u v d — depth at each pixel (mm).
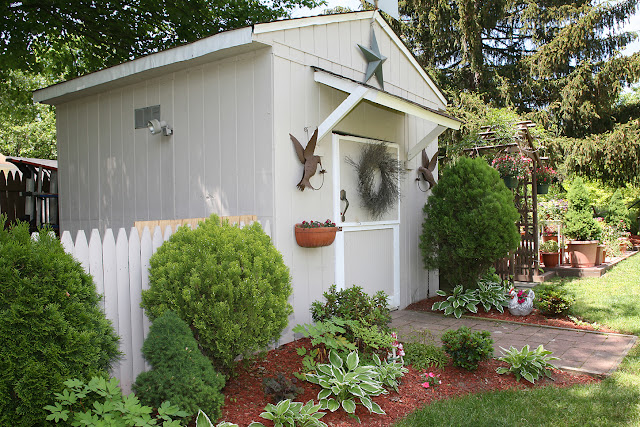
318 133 4957
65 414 2197
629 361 4293
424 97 7531
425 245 6762
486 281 6738
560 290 6266
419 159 7383
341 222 5586
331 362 3670
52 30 8891
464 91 15344
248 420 3055
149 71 5332
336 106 5555
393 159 6312
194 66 5199
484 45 17297
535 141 10469
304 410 2977
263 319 3295
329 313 4340
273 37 4633
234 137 4895
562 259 10555
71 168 6691
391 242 6641
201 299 3146
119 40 9672
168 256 3334
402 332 5434
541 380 3939
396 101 5230
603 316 5961
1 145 18672
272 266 3496
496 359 4305
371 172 6031
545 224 10984
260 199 4703
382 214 6355
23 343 2246
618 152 14719
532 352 3980
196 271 3197
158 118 5578
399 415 3277
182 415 2508
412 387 3744
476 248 6297
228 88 4934
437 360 4227
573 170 15508
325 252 5324
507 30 17469
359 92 4770
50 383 2303
